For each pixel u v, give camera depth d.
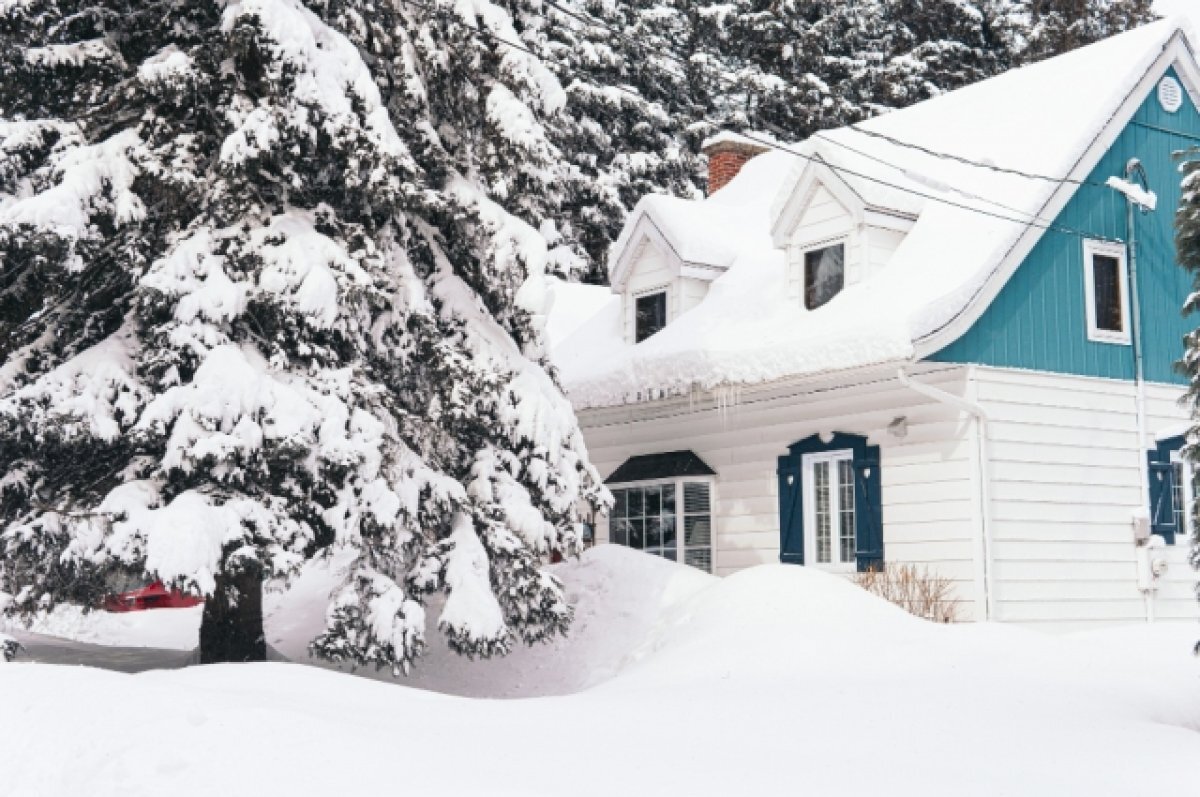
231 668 10.11
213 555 11.03
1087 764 7.50
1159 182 18.12
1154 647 13.51
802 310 18.47
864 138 18.62
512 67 14.10
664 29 41.88
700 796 6.46
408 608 12.39
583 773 6.97
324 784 6.79
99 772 7.21
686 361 18.50
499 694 14.02
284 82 12.33
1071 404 16.56
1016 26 41.91
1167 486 17.31
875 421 16.86
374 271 12.90
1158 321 17.81
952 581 15.54
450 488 13.02
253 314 12.43
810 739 8.21
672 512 20.23
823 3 42.78
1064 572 16.02
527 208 14.86
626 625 14.66
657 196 22.08
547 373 14.99
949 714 9.03
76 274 12.33
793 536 18.02
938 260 16.62
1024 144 17.66
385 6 13.87
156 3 13.15
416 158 14.01
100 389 11.80
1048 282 16.64
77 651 15.61
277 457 11.80
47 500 12.23
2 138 12.21
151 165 12.16
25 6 12.33
